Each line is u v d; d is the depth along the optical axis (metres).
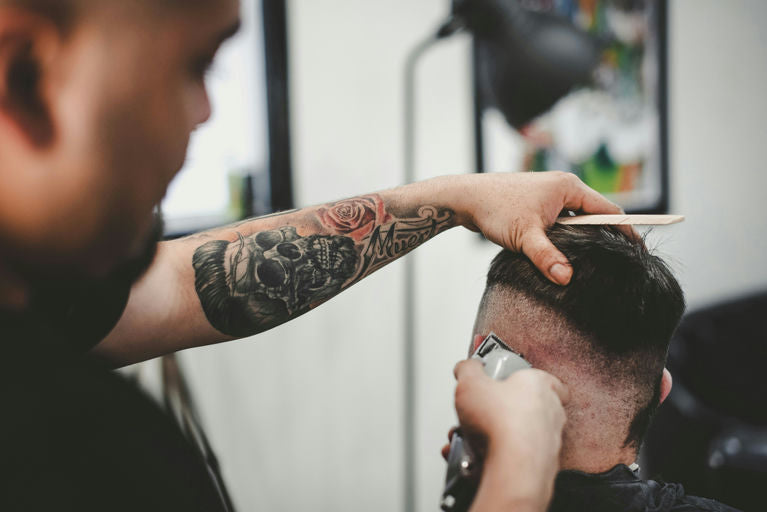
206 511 0.33
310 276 0.82
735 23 2.86
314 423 1.79
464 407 0.52
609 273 0.72
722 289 2.95
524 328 0.74
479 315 0.81
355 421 1.89
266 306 0.81
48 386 0.29
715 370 2.44
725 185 2.92
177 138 0.36
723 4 2.78
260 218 0.86
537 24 1.31
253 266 0.80
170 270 0.76
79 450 0.28
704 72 2.74
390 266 1.90
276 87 1.57
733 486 1.94
